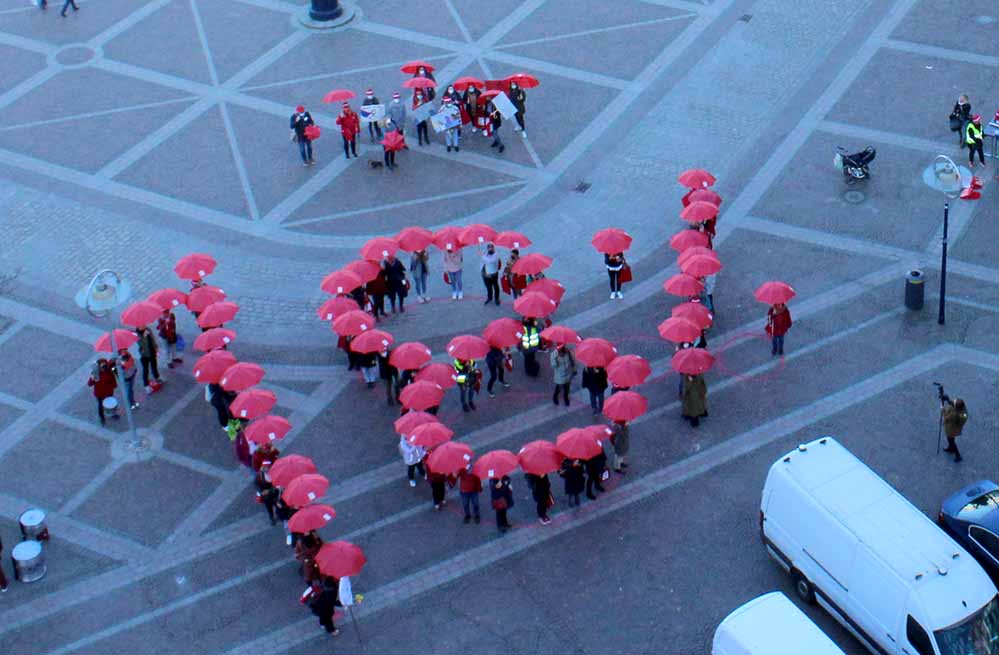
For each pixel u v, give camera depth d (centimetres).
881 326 3578
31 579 2956
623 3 5316
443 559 2970
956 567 2536
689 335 3288
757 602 2553
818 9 5184
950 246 3872
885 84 4681
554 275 3872
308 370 3566
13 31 5331
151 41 5219
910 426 3247
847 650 2711
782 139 4422
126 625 2853
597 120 4584
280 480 2925
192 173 4416
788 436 3241
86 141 4603
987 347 3481
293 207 4231
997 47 4859
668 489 3117
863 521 2631
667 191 4206
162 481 3231
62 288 3909
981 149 4156
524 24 5200
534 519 3062
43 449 3338
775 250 3912
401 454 3262
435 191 4275
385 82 4869
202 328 3494
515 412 3381
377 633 2803
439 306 3788
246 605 2886
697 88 4725
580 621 2805
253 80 4928
